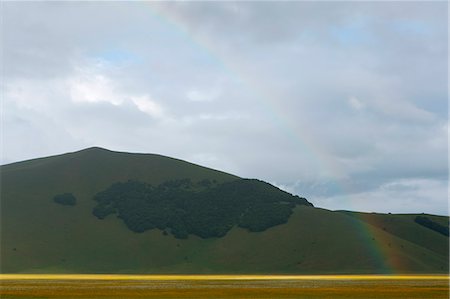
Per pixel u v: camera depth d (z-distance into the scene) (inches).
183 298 3100.4
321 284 4623.5
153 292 3540.8
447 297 3248.0
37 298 3068.4
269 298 3132.4
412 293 3526.1
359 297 3228.3
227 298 3117.6
